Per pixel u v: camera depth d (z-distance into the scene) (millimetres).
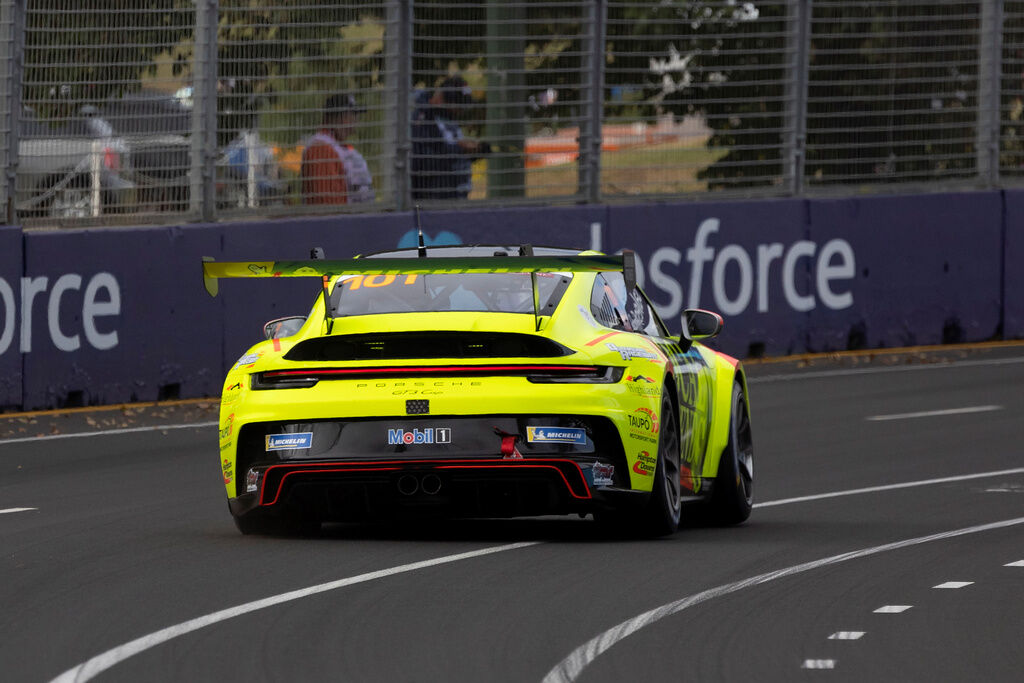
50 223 57219
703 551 30906
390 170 65375
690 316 36312
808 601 26344
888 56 75000
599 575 28266
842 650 22969
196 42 60188
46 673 21172
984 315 77375
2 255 54469
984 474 43500
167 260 58500
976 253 77125
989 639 23688
